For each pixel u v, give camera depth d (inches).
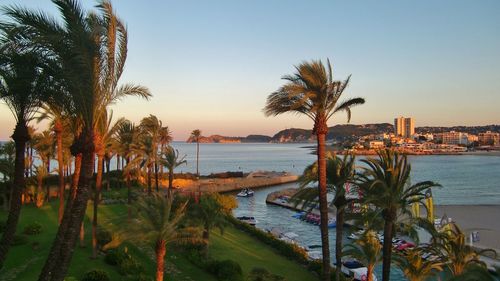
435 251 1160.2
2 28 587.5
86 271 1115.3
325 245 987.9
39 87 687.7
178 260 1469.0
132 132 2468.0
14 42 611.5
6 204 2037.4
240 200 4443.9
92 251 1331.2
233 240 1942.7
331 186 1127.0
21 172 714.2
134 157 2701.8
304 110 1012.5
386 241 969.5
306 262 1633.9
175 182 4525.1
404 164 956.6
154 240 1101.1
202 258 1475.1
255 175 6254.9
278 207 3966.5
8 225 704.4
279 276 1371.8
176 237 1148.5
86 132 642.8
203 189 4557.1
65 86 664.4
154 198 1180.5
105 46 658.2
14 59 634.8
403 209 959.0
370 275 1229.1
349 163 1123.9
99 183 1311.5
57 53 621.0
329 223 2881.4
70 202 721.6
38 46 619.5
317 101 968.9
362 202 973.2
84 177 639.8
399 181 947.3
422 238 2153.1
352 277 1681.8
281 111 1023.6
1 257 694.5
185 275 1321.4
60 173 1723.7
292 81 982.4
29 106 709.3
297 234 2704.2
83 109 640.4
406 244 2084.2
